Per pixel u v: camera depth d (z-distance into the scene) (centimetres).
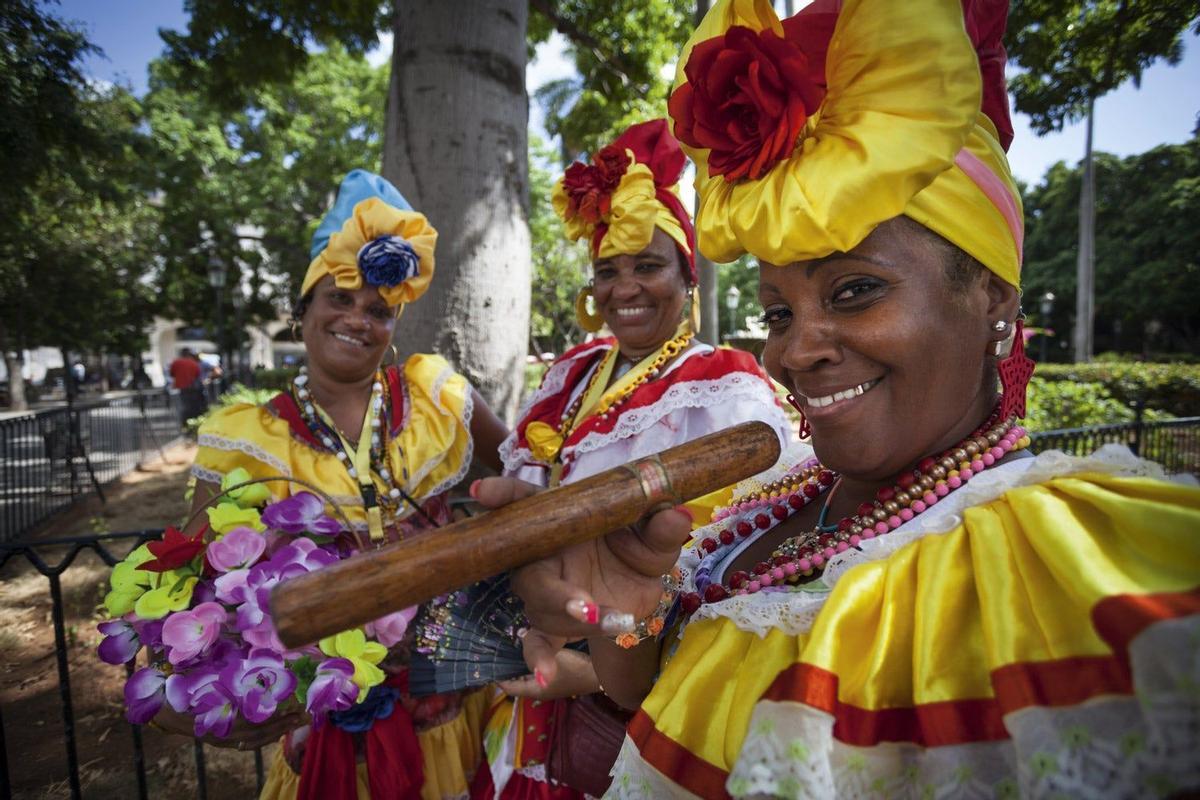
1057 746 53
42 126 819
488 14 370
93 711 368
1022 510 67
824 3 80
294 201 2222
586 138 964
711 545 117
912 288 74
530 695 146
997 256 75
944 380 77
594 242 199
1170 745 47
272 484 178
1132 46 271
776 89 74
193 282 2408
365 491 185
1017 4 303
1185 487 59
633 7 760
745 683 76
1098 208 2255
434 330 366
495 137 374
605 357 214
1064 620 58
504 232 378
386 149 389
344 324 188
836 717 65
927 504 83
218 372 1975
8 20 761
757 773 63
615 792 87
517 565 72
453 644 142
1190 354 2242
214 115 1970
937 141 68
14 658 426
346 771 169
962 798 58
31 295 1686
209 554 142
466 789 189
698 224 88
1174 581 54
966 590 68
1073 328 3006
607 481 75
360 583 66
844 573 75
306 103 2023
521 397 392
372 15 644
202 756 255
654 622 93
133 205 1805
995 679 58
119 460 1064
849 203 70
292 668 142
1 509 718
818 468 113
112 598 142
